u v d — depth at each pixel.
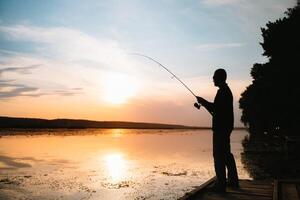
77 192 10.91
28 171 15.87
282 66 26.94
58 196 10.31
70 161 20.50
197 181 12.79
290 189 5.52
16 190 11.27
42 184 12.35
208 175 14.32
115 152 28.00
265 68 32.28
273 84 28.42
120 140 54.88
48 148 32.66
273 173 13.90
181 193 10.50
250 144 35.62
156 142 47.72
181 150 30.20
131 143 44.41
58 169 16.59
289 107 28.20
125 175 14.43
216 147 5.46
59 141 47.78
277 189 5.18
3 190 11.25
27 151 28.48
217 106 5.46
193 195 4.99
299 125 29.06
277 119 31.73
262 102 33.78
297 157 18.16
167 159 21.48
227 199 4.89
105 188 11.52
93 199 9.84
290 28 27.17
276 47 28.30
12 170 16.22
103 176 14.19
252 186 5.80
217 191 5.37
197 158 22.11
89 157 23.22
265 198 4.93
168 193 10.52
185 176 14.03
